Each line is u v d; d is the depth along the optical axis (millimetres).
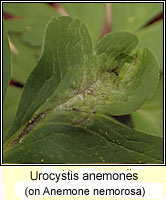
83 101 134
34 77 127
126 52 139
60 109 133
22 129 130
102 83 136
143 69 134
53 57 127
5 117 181
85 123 135
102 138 134
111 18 192
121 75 136
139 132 136
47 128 132
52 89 130
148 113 188
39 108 131
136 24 190
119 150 133
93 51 136
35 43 188
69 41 129
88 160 130
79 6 189
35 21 189
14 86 188
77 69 132
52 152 130
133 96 134
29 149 130
